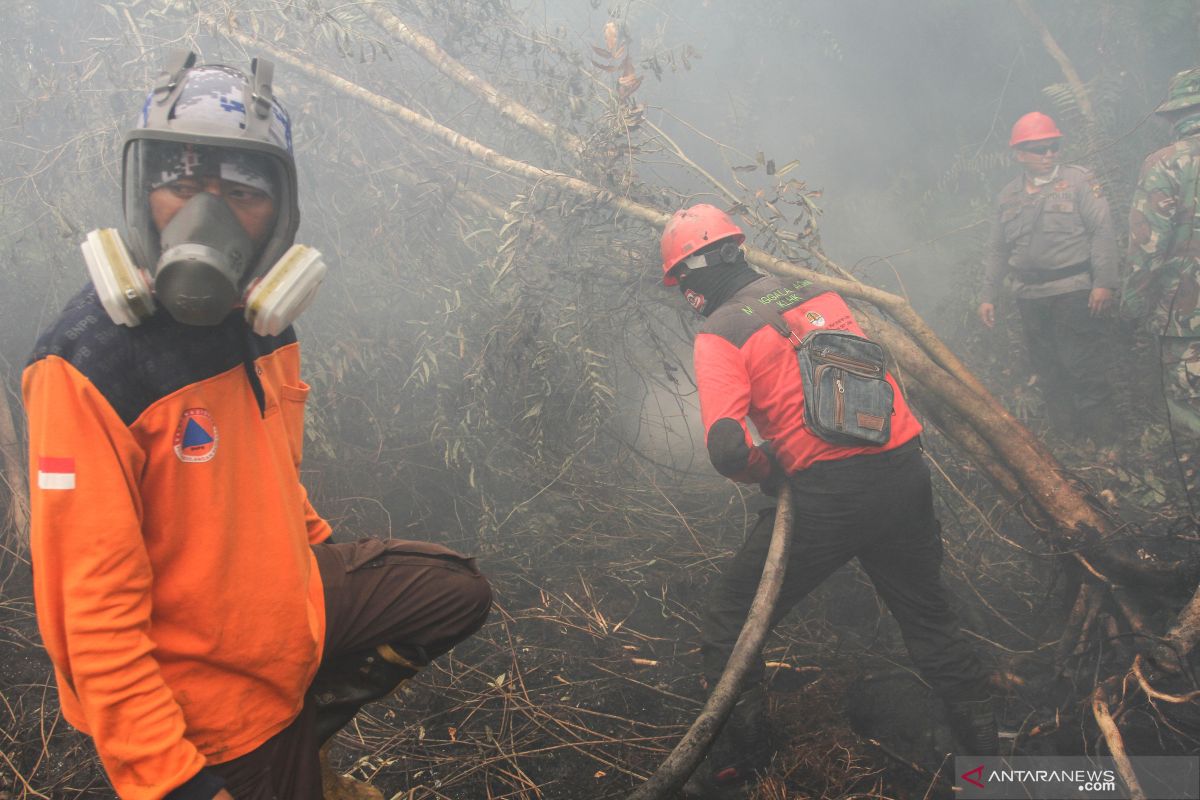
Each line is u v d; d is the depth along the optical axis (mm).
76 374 1200
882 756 2734
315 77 3941
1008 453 3289
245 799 1435
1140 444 4609
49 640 1204
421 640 1735
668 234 2766
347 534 3666
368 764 2584
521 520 3877
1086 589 2990
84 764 2492
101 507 1192
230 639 1378
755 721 2602
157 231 1313
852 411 2492
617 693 2988
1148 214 4219
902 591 2715
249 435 1406
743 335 2559
